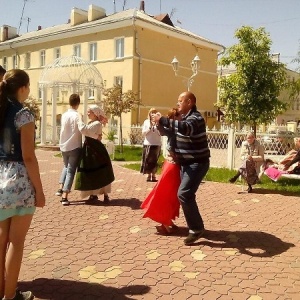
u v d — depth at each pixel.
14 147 3.05
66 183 6.91
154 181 9.88
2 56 36.31
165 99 28.78
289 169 8.66
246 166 8.24
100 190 7.08
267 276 3.97
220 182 9.65
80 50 29.45
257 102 17.47
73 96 6.93
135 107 25.41
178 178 5.21
